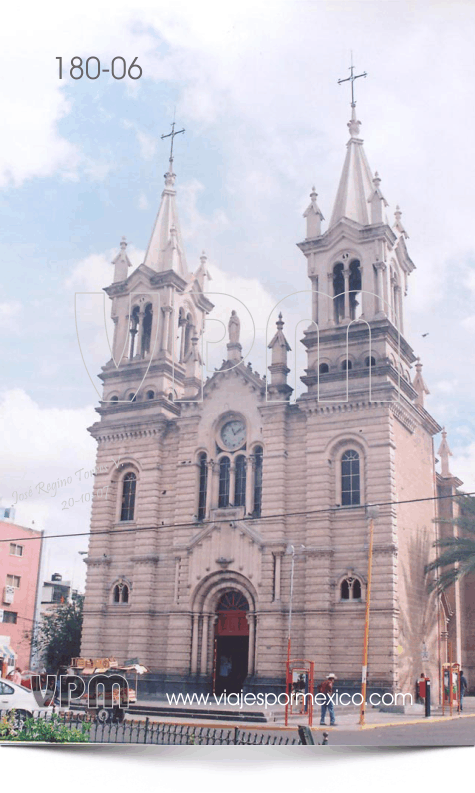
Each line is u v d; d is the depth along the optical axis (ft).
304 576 178.09
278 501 185.47
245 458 195.52
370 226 198.70
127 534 205.46
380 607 167.94
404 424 189.16
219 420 201.16
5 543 249.96
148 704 157.28
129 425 211.41
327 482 180.75
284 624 176.96
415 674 176.55
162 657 191.52
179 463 202.49
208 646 187.32
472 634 229.86
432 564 190.70
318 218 208.74
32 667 245.86
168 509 202.90
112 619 201.05
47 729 74.54
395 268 207.10
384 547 171.01
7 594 247.70
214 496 196.44
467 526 190.49
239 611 188.03
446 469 227.81
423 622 186.70
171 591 194.39
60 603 286.87
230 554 187.73
